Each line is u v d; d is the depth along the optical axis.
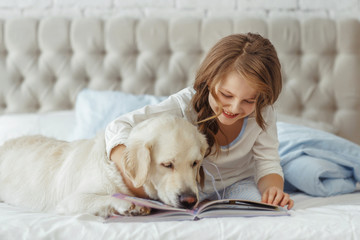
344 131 2.91
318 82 2.97
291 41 2.93
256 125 1.59
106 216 1.21
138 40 2.93
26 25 2.92
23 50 2.91
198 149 1.30
